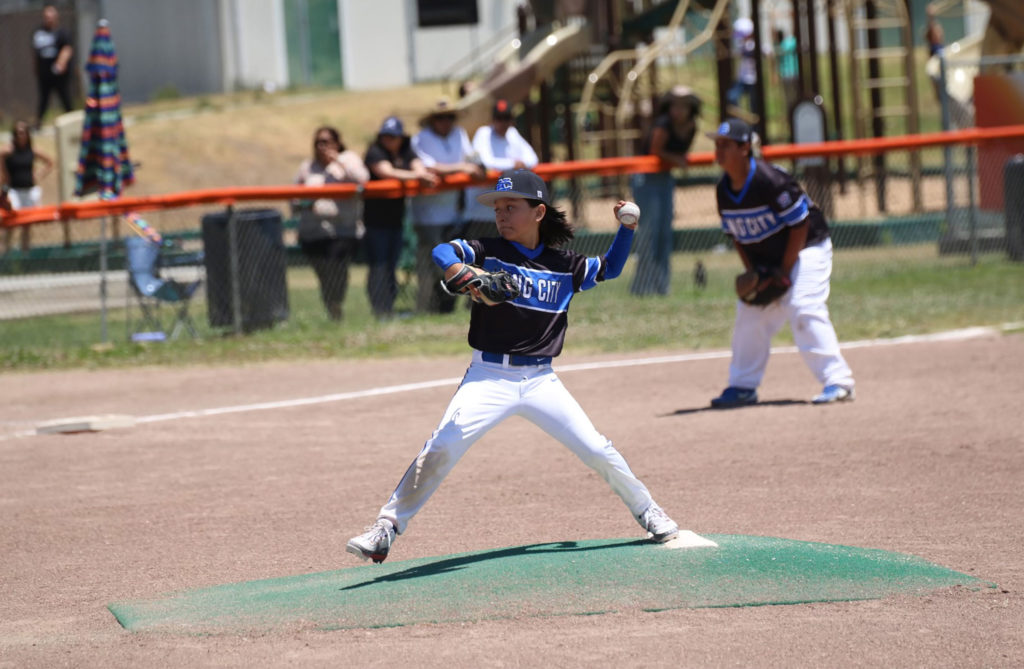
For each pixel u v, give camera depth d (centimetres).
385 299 4000
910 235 5341
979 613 1353
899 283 4325
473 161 4153
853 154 4409
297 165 7881
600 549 1588
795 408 2586
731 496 1919
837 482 1983
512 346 1473
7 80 8819
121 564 1702
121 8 9594
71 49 7462
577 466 2189
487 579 1473
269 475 2212
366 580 1523
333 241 3947
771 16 7669
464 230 4056
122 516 1964
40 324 4272
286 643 1310
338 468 2247
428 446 1469
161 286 3862
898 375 2903
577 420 1518
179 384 3219
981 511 1794
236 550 1748
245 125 8362
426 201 3991
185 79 9675
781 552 1546
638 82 7375
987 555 1580
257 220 3875
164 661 1274
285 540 1791
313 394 3009
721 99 6956
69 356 3647
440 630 1326
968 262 4672
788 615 1351
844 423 2409
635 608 1371
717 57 6950
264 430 2611
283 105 9056
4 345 3847
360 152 8156
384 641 1298
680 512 1836
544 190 1480
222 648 1306
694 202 6931
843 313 3816
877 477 2005
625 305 4112
